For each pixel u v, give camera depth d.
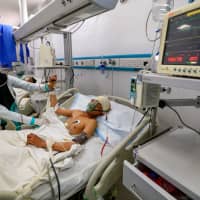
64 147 1.05
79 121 1.37
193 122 1.24
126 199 1.26
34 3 3.01
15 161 0.91
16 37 2.48
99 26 1.95
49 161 0.90
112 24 1.77
